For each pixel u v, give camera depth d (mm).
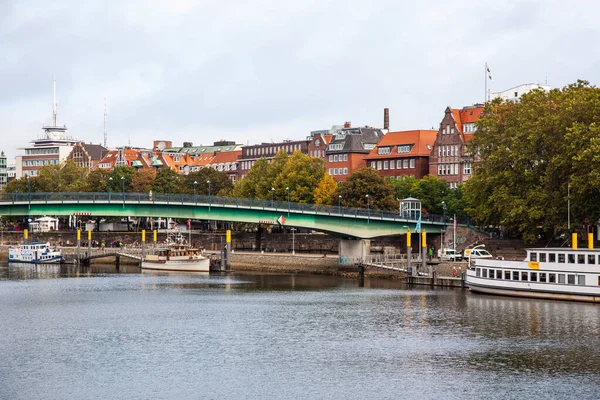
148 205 161625
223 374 79562
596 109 141375
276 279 162125
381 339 94688
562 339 92750
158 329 101438
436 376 78625
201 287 146375
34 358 85875
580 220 144500
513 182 151000
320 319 108000
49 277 167750
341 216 169250
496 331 97625
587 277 115250
